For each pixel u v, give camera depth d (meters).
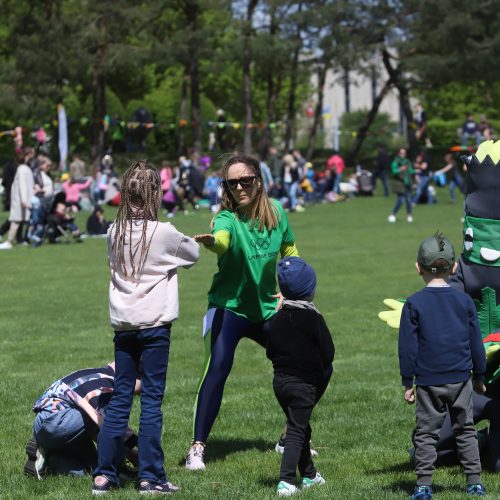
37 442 9.59
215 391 10.27
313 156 85.75
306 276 8.96
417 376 8.61
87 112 85.81
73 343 17.80
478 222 10.10
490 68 65.69
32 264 30.09
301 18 66.12
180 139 78.25
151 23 71.31
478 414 9.80
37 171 37.69
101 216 39.31
